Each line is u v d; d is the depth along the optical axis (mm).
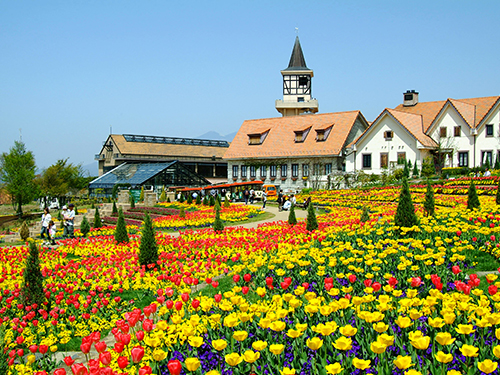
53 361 7520
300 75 79062
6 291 12203
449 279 8984
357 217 21594
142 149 82562
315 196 41156
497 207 19797
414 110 55656
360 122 58000
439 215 17203
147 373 4820
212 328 6574
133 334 6637
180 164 62531
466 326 5117
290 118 61500
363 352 5598
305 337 5996
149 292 11609
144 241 14211
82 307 10383
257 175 59156
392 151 48656
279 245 13664
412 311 5551
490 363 4410
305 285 7477
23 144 54531
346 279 9016
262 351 5758
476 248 11617
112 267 13844
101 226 30703
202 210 35438
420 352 5547
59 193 65875
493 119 47062
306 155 54281
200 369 5449
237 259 12820
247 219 31219
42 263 15367
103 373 4934
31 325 9414
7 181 54812
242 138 62844
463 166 48312
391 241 10594
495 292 6293
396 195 33719
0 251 18109
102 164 89438
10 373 7016
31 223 42594
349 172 49031
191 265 12641
